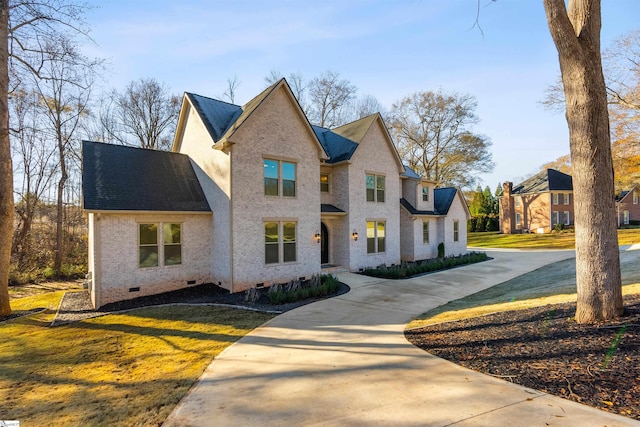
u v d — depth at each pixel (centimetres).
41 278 1902
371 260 1869
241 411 422
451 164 3775
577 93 641
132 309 1091
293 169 1498
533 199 4322
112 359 660
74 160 2506
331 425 376
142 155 1475
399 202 2084
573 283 1095
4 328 935
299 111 1501
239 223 1300
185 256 1360
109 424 407
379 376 513
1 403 478
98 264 1146
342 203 1786
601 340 522
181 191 1424
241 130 1312
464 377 485
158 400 468
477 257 2211
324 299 1177
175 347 720
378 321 888
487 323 727
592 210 617
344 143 1883
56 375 585
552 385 430
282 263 1440
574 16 657
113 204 1177
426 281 1519
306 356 629
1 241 1065
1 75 1048
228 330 837
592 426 335
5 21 1058
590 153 623
